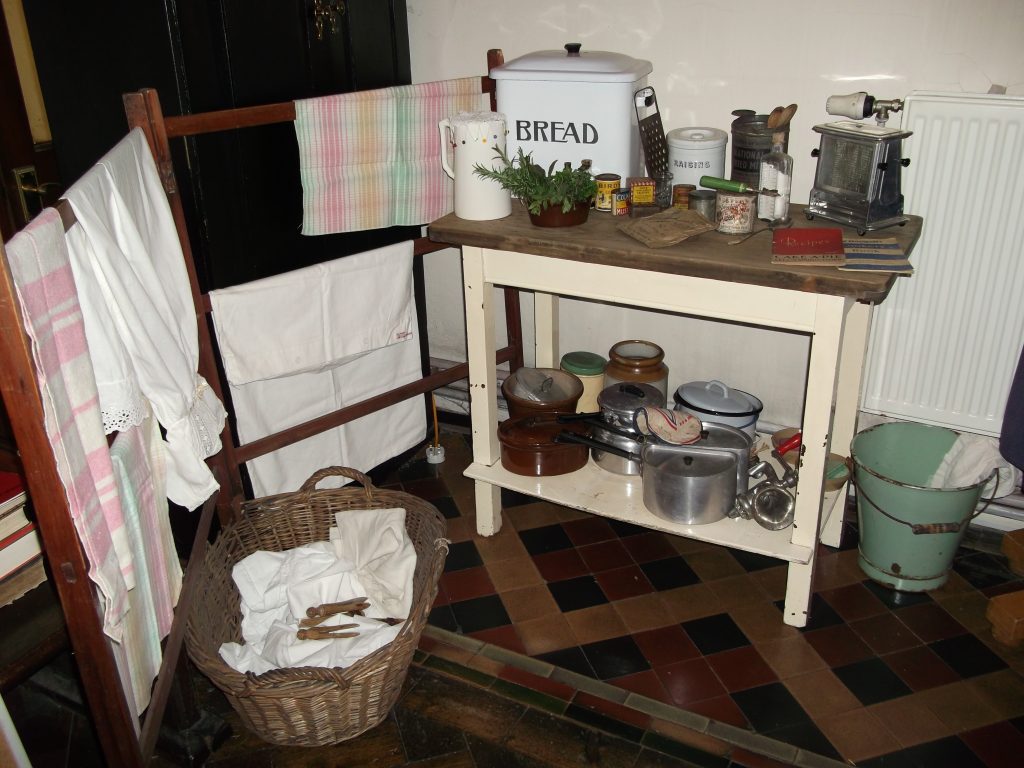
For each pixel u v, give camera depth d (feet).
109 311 4.06
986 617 6.35
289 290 6.28
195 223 5.95
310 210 6.43
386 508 6.49
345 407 7.14
